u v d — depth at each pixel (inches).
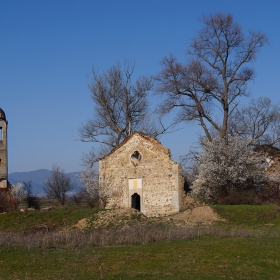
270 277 691.4
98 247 925.2
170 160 1583.4
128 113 2027.6
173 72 1899.6
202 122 1908.2
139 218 1412.4
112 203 1644.9
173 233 1045.8
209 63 1908.2
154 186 1595.7
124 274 697.0
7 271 726.5
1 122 2161.7
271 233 1085.1
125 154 1651.1
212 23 1868.8
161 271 722.2
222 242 936.3
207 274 704.4
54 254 845.8
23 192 2038.6
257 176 1641.2
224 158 1628.9
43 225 1374.3
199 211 1425.9
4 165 2134.6
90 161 1980.8
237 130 2017.7
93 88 2021.4
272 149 1873.8
